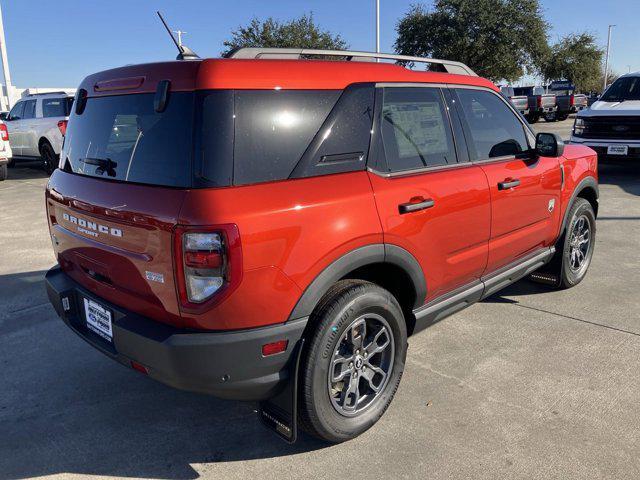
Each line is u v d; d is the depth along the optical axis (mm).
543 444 2736
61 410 3160
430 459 2652
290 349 2430
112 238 2533
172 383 2381
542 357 3619
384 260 2750
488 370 3467
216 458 2725
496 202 3529
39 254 6188
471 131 3486
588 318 4223
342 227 2516
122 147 2570
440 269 3182
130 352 2459
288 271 2344
